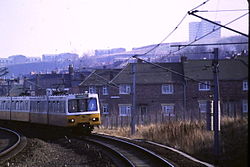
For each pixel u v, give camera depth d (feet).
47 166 86.33
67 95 156.35
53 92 177.27
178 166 87.25
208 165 88.74
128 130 199.41
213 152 111.75
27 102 196.34
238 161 101.55
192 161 94.84
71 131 162.50
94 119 157.07
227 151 115.65
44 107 175.83
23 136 154.92
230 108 299.17
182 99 307.78
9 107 219.20
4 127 216.13
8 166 85.20
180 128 147.33
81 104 156.35
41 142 129.90
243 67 310.04
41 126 187.01
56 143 136.36
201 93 305.73
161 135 151.02
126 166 86.17
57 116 162.50
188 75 308.81
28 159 95.61
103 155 99.60
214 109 108.27
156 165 86.99
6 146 130.00
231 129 148.25
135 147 114.83
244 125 147.95
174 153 108.47
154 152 110.22
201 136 129.70
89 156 100.89
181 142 132.05
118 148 117.19
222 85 304.71
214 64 107.86
